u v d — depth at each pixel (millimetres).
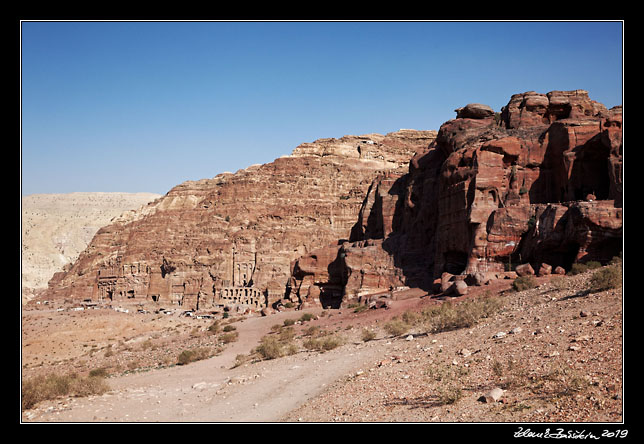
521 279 42906
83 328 90375
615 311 24047
